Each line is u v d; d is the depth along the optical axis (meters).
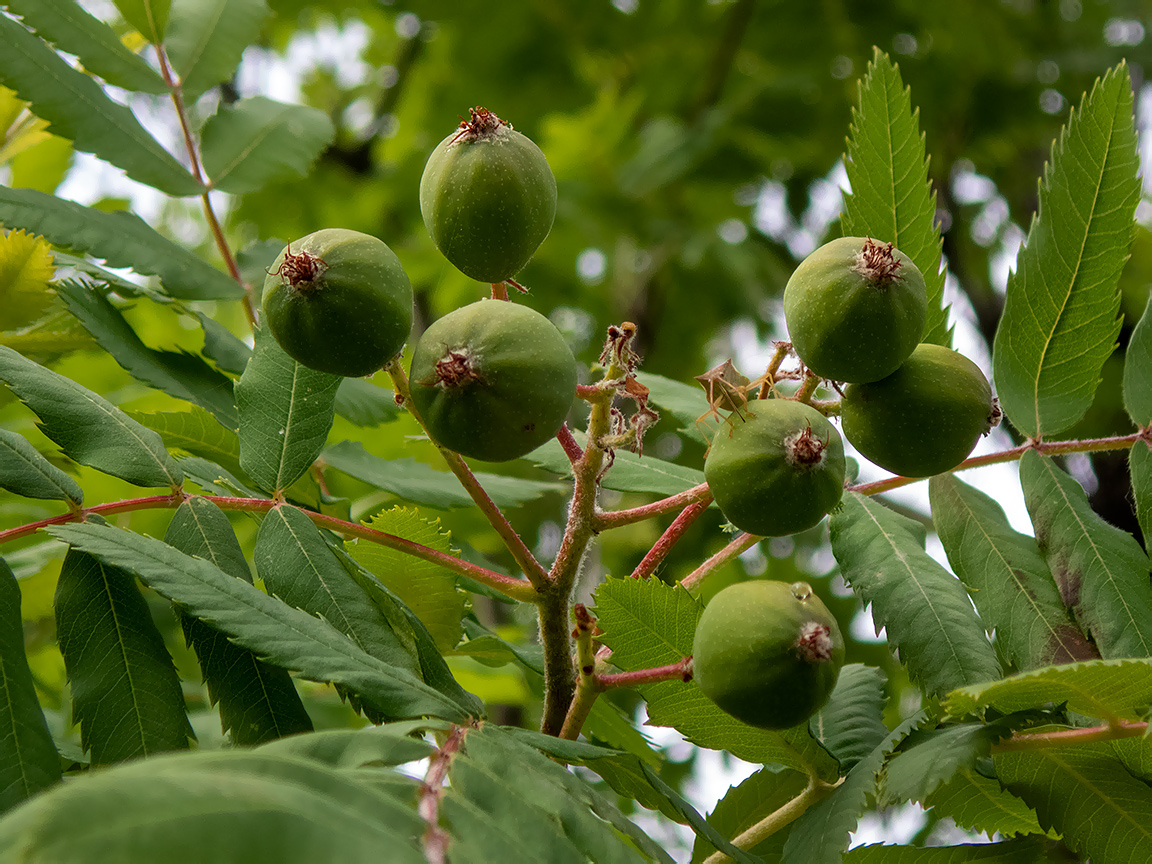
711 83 1.22
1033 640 0.52
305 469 0.52
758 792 0.54
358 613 0.50
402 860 0.39
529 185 0.51
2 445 0.50
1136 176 0.54
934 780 0.49
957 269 1.12
